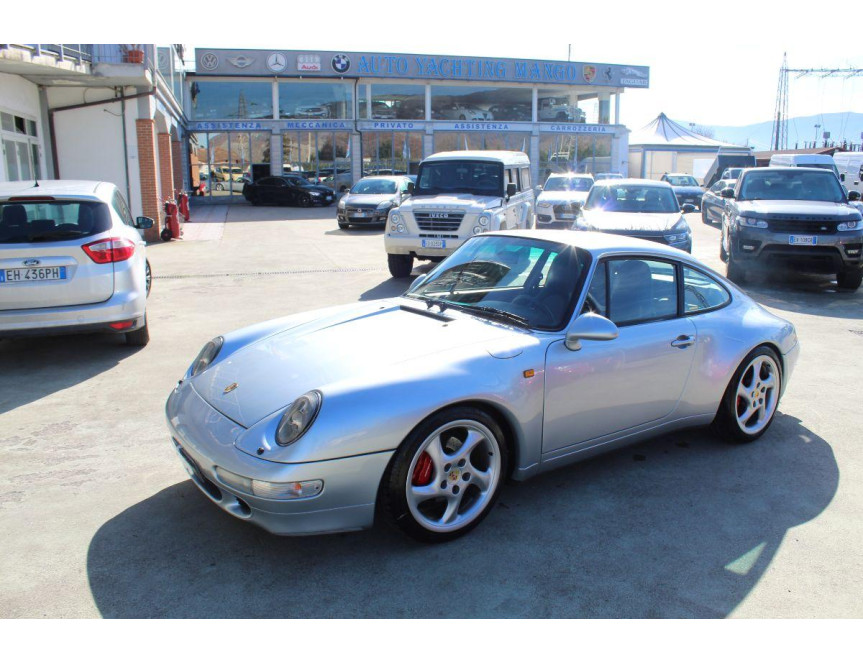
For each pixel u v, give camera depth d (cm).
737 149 4238
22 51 1092
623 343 360
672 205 1093
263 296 907
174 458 404
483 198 1032
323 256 1320
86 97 1502
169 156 1950
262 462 270
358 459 274
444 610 262
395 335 342
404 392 286
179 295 915
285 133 3116
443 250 985
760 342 416
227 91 3064
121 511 339
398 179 2059
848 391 536
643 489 366
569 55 3622
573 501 351
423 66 3125
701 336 394
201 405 317
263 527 280
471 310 371
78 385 543
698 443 431
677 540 314
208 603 266
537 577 284
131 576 284
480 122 3300
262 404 298
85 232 586
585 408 348
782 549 308
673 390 386
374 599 269
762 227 966
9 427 453
